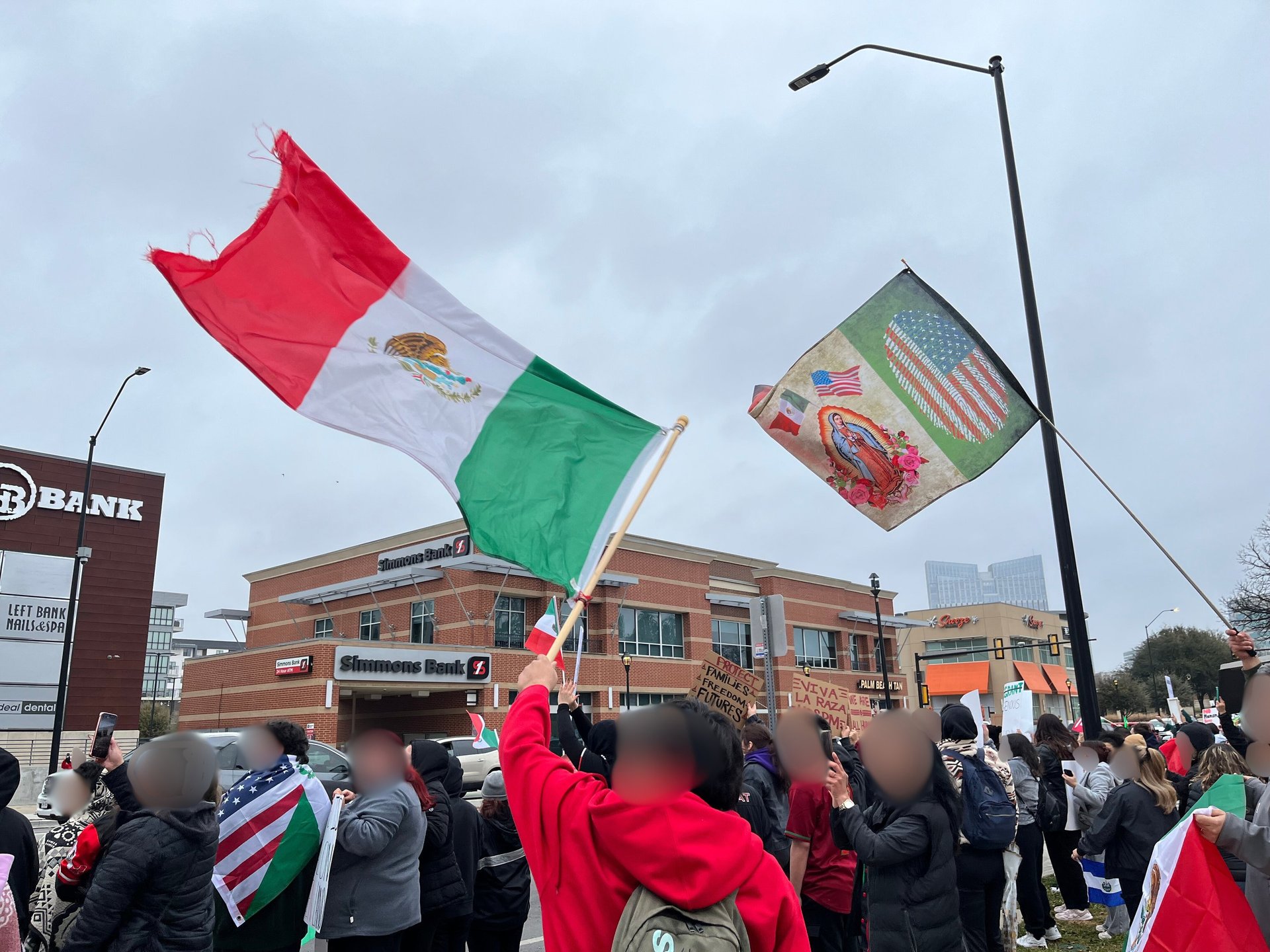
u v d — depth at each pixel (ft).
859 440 22.97
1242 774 18.52
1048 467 30.42
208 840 12.29
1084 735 29.19
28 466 111.45
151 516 119.55
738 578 160.04
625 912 6.37
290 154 14.06
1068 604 29.63
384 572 128.47
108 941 11.54
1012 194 32.71
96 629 112.57
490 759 81.25
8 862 11.86
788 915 6.97
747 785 18.34
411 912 15.47
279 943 15.11
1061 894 31.99
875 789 15.31
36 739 106.22
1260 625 110.01
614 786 6.81
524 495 13.97
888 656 183.62
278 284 13.79
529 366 14.70
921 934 13.99
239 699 118.62
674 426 12.32
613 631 127.03
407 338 14.33
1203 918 11.16
